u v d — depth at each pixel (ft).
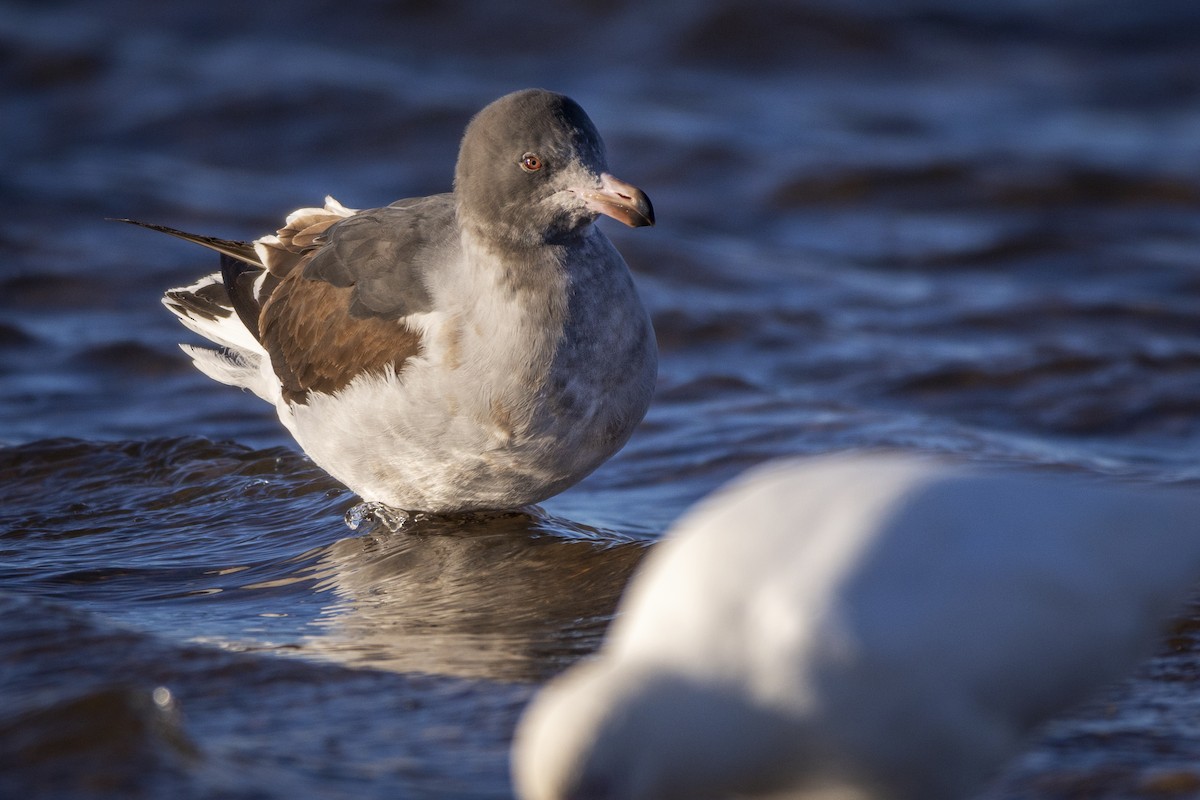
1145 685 27.63
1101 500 22.56
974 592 20.81
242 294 41.01
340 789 23.35
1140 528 22.44
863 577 20.80
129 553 36.06
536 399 34.45
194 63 89.97
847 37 98.78
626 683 20.06
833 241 67.87
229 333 41.55
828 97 91.45
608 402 35.22
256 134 80.38
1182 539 22.66
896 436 43.60
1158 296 60.34
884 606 20.58
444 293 35.42
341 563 35.22
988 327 55.98
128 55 89.97
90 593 33.40
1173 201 71.51
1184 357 50.72
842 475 22.53
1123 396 48.14
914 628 20.44
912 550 21.06
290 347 38.55
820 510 21.74
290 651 29.37
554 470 35.76
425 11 100.32
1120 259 64.34
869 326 56.13
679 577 21.34
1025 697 21.36
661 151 76.02
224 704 26.63
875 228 69.26
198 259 61.77
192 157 78.69
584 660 28.99
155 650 28.60
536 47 98.17
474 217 34.91
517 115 34.14
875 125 85.56
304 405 38.19
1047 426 46.75
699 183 73.61
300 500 39.47
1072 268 63.93
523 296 34.42
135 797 22.77
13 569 34.86
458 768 24.17
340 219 40.70
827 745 20.54
